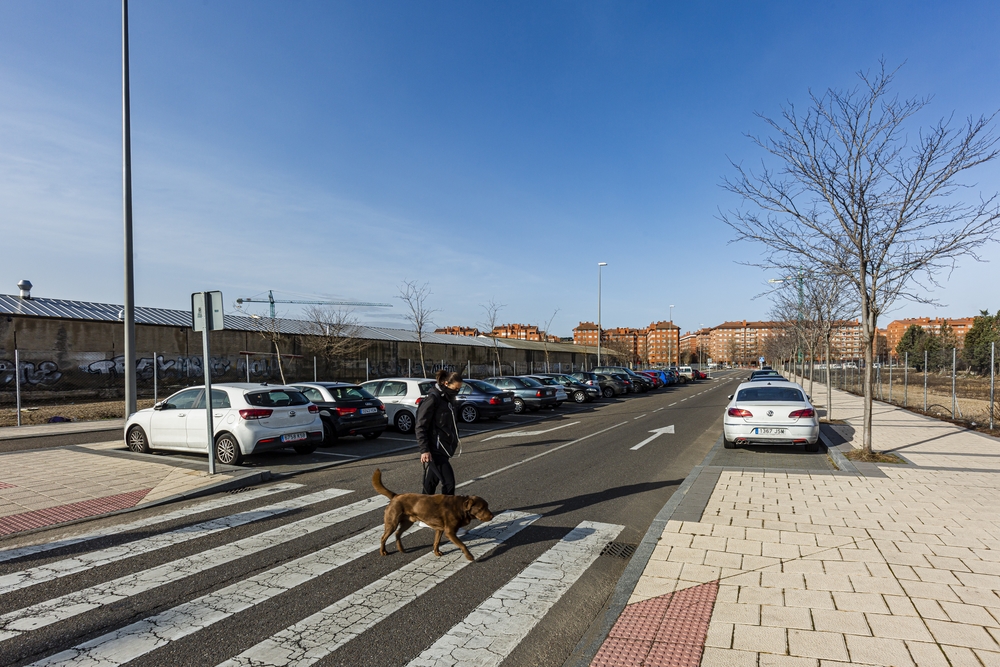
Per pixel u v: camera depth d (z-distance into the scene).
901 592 4.12
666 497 7.46
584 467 9.56
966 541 5.20
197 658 3.46
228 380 26.62
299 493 7.73
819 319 19.91
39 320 20.86
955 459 9.43
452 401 6.16
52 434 13.95
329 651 3.55
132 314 11.63
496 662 3.44
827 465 9.39
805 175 9.83
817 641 3.46
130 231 11.59
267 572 4.88
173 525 6.25
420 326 34.28
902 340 88.94
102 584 4.60
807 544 5.20
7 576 4.77
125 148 11.55
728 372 94.81
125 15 11.51
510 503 7.18
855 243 9.65
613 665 3.29
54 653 3.50
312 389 12.46
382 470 9.32
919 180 9.00
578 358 60.28
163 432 10.31
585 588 4.56
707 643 3.49
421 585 4.61
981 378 46.88
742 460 9.97
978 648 3.32
